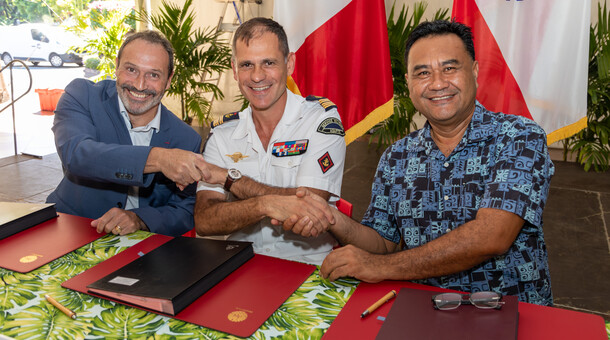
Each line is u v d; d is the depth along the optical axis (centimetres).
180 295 101
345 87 263
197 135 207
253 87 166
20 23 819
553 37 254
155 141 198
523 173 125
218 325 96
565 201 404
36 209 152
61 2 757
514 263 137
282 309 103
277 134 174
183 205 190
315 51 260
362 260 116
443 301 98
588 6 251
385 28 255
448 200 142
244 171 176
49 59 840
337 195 173
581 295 264
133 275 111
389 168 155
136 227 150
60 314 100
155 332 94
